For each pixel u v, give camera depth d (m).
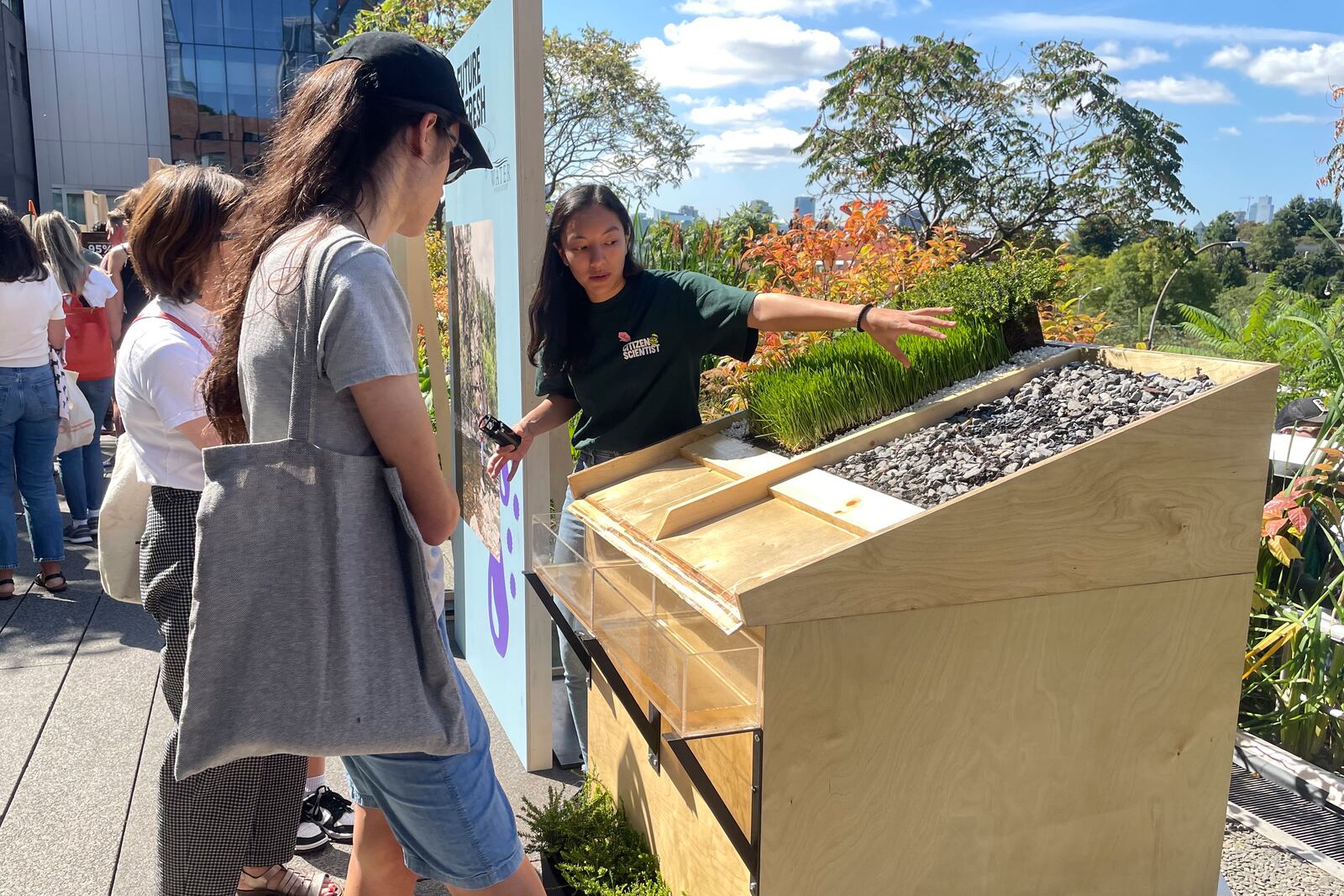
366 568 1.41
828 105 15.22
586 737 2.95
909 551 1.55
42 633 4.41
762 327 2.44
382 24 10.38
